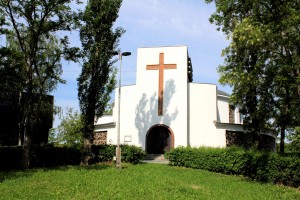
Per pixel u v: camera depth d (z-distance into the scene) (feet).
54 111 98.17
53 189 42.55
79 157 73.87
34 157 68.13
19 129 89.61
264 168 58.13
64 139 89.81
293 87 52.13
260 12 54.85
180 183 51.21
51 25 66.39
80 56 70.79
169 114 95.35
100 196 39.06
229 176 64.44
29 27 65.72
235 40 56.03
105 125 105.19
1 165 63.46
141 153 77.56
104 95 72.84
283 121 69.97
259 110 70.74
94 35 72.43
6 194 39.34
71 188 43.11
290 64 51.31
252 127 77.30
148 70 99.30
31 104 66.28
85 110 72.38
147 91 98.17
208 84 98.94
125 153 75.77
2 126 91.76
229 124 96.58
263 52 56.80
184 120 93.97
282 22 50.03
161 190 43.83
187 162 76.48
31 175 53.93
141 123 96.89
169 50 99.09
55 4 63.77
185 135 93.09
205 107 97.30
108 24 73.20
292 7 51.31
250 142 90.33
